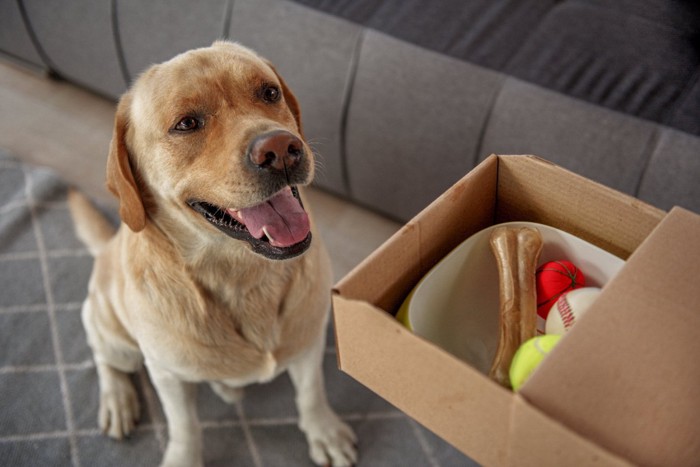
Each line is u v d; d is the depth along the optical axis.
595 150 1.63
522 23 1.80
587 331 0.65
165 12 2.16
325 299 1.40
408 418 1.75
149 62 2.33
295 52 1.97
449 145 1.85
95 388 1.83
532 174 0.88
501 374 0.78
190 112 1.11
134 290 1.31
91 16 2.35
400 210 2.13
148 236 1.27
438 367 0.64
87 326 1.71
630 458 0.57
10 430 1.73
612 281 0.69
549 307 0.88
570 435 0.56
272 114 1.18
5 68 2.91
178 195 1.16
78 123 2.65
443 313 0.90
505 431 0.63
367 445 1.69
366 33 1.83
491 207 0.95
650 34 1.73
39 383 1.83
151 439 1.72
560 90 1.64
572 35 1.75
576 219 0.89
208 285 1.27
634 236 0.84
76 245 2.17
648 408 0.60
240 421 1.76
